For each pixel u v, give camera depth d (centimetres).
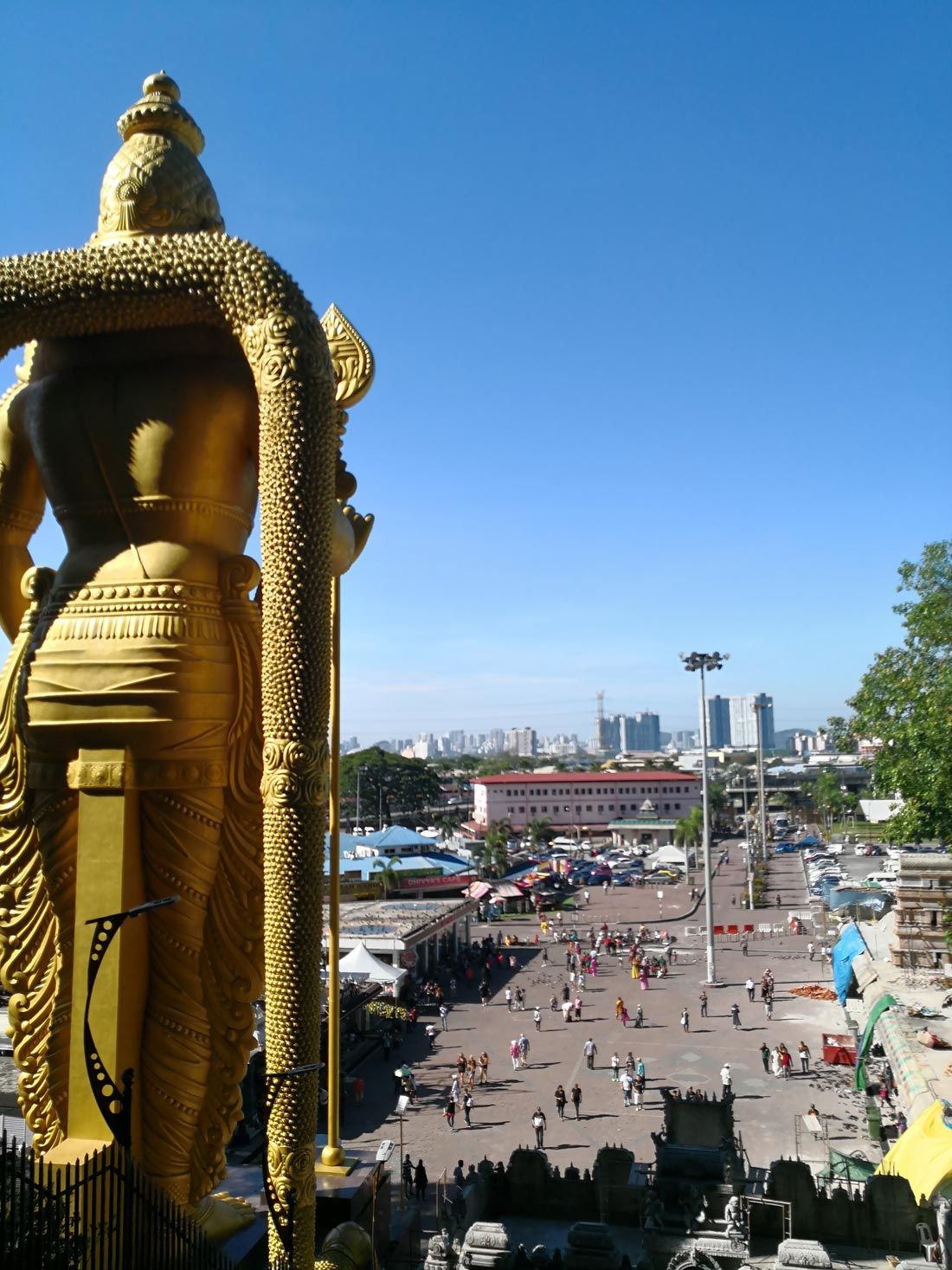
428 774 13675
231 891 941
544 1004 4650
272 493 868
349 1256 1042
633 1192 1945
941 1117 2031
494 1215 1984
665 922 7156
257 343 882
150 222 1001
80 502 962
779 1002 4591
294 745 845
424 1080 3500
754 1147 2719
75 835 924
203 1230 872
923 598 3297
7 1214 623
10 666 969
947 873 4050
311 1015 838
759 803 11056
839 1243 1841
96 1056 763
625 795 13488
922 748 2955
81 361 976
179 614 914
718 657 5303
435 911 5622
